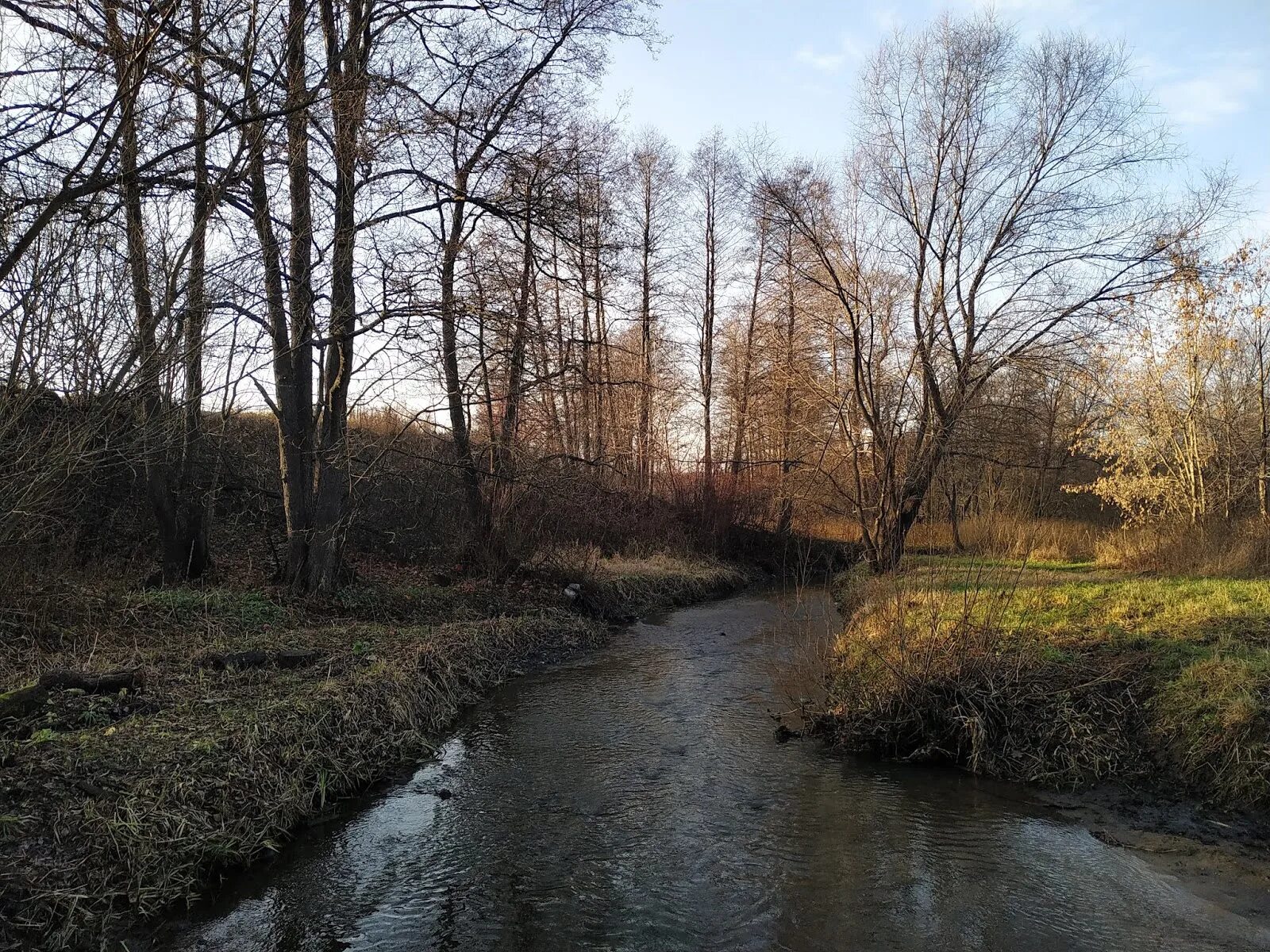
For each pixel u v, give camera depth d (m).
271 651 8.98
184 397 9.51
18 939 4.25
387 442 13.55
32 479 7.68
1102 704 7.39
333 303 12.04
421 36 12.93
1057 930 4.80
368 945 4.73
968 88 19.00
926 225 19.42
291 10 10.06
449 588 14.76
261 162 10.34
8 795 5.05
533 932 4.88
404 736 8.05
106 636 8.68
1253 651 7.47
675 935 4.84
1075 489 17.58
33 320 7.32
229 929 4.85
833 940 4.76
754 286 31.73
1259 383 17.12
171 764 5.86
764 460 27.66
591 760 7.85
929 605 8.88
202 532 12.09
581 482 18.14
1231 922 4.79
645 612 17.31
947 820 6.34
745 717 9.19
